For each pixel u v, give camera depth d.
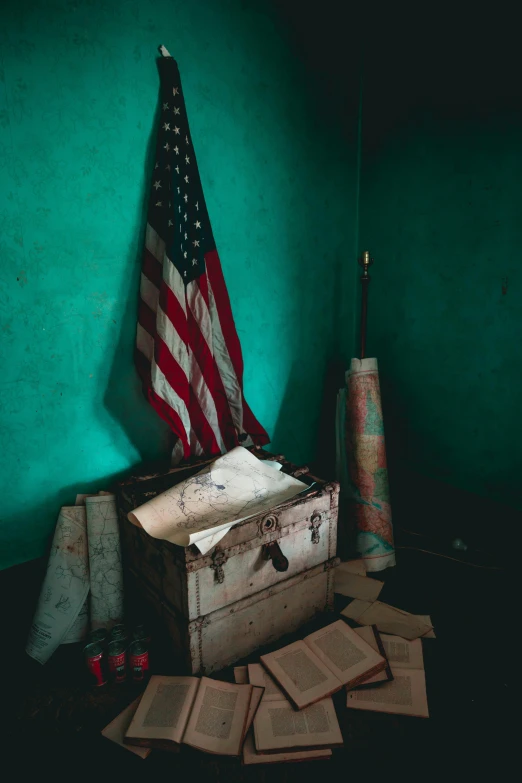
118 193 2.08
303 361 2.98
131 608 2.21
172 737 1.61
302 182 2.71
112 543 2.13
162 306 2.12
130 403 2.28
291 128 2.59
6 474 2.02
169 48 2.09
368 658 1.90
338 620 2.10
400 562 2.62
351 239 3.06
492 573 2.52
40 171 1.88
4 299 1.89
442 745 1.63
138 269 2.20
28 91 1.80
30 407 2.02
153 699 1.74
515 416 2.50
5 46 1.73
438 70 2.48
